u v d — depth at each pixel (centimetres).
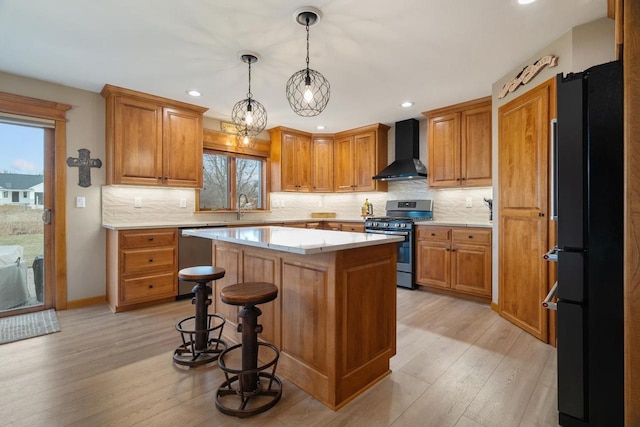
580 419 147
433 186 408
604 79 136
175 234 348
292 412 166
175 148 369
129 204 366
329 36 233
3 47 248
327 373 173
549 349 236
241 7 198
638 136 94
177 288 349
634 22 94
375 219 449
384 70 291
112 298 326
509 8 201
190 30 224
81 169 333
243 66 281
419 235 402
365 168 493
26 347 236
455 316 308
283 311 203
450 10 202
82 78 306
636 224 95
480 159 366
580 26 220
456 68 288
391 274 207
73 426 153
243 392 168
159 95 351
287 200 536
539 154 253
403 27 222
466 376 200
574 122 144
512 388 187
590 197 140
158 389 185
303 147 518
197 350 224
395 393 182
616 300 136
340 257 171
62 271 322
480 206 409
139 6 197
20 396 176
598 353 140
